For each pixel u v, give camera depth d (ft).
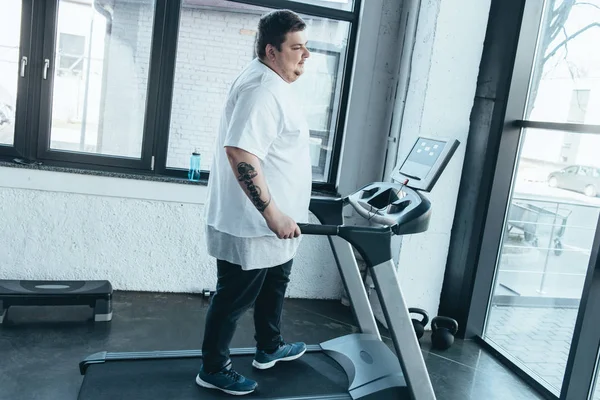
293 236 6.83
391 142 12.56
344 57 12.81
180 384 7.73
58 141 11.82
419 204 7.40
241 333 10.91
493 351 11.17
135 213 11.94
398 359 7.66
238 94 6.74
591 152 9.61
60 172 11.41
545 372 10.68
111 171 12.03
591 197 9.73
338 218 8.73
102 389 7.41
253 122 6.47
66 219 11.64
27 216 11.46
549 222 10.71
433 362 10.58
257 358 8.44
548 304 11.10
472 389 9.70
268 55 6.84
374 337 9.04
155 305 11.71
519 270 11.55
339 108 13.00
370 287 12.60
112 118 11.94
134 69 11.83
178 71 12.08
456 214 12.03
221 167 7.12
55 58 11.48
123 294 12.07
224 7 11.98
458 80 11.47
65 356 9.26
